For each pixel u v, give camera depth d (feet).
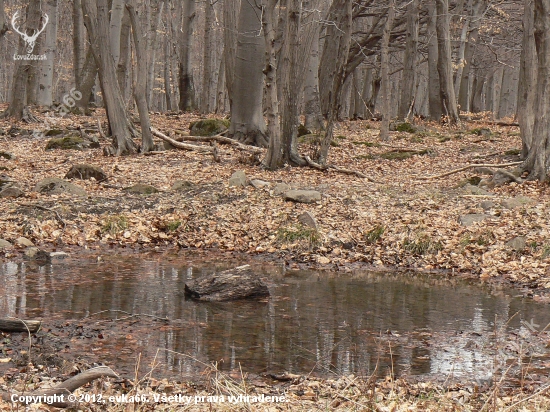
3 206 47.70
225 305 30.42
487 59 146.61
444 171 64.08
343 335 26.40
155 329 26.43
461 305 31.27
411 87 111.24
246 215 47.60
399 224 44.57
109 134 79.36
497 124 106.73
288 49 63.05
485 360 23.86
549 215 44.50
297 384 21.12
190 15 119.03
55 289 31.65
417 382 21.61
